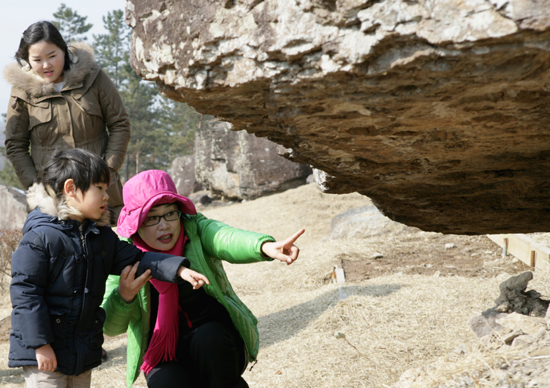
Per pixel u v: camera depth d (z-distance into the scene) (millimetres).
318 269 7113
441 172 2469
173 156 46781
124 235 2271
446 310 4496
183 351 2330
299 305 5543
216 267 2422
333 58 1351
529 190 2566
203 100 1786
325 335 4414
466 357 2117
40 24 3840
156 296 2396
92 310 2162
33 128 4020
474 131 1852
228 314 2410
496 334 2230
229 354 2186
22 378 4359
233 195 20156
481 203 2848
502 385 1747
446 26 1196
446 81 1379
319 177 2814
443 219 3164
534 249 5785
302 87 1504
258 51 1474
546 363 1827
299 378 3592
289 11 1387
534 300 2908
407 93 1473
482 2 1155
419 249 7570
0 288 8492
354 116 1709
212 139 20672
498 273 5977
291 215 13500
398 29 1235
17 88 3943
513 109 1604
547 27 1105
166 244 2326
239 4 1487
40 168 4051
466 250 7250
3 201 14117
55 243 2084
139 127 42875
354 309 4766
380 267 6773
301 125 1816
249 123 2094
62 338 2098
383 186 2789
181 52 1652
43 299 2059
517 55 1249
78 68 3973
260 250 2186
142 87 43562
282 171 18969
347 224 9094
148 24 1754
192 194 23484
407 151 2148
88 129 4059
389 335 4109
